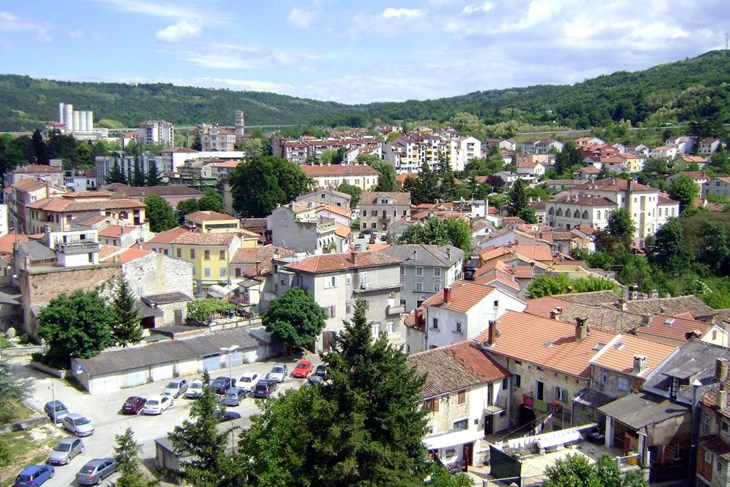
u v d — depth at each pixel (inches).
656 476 1985.7
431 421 2400.3
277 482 1801.2
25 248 4082.2
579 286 4170.8
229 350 3511.3
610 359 2336.4
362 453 1782.7
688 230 6574.8
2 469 2390.5
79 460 2456.9
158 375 3316.9
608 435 2130.9
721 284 6028.5
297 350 3804.1
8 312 3919.8
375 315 4005.9
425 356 2571.4
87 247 4005.9
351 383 1823.3
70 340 3225.9
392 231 6668.3
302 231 5625.0
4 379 2810.0
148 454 2517.2
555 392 2486.5
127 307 3560.5
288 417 1947.6
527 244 5969.5
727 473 1866.4
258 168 7263.8
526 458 2081.7
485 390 2554.1
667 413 2038.6
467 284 3265.3
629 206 7460.6
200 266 4889.3
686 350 2276.1
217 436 1827.0
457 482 1859.0
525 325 2755.9
